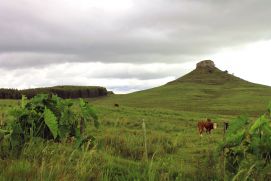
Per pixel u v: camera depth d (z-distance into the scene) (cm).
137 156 1187
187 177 744
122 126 2609
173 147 1416
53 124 752
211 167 719
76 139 831
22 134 751
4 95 17038
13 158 682
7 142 745
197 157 1205
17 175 575
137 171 725
